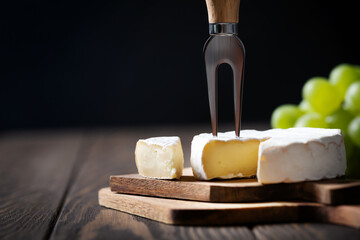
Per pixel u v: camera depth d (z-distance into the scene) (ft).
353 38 12.37
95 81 12.35
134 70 12.38
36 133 10.88
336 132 3.64
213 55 3.72
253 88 12.50
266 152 3.32
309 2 12.35
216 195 3.34
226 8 3.64
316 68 12.46
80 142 8.82
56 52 12.25
